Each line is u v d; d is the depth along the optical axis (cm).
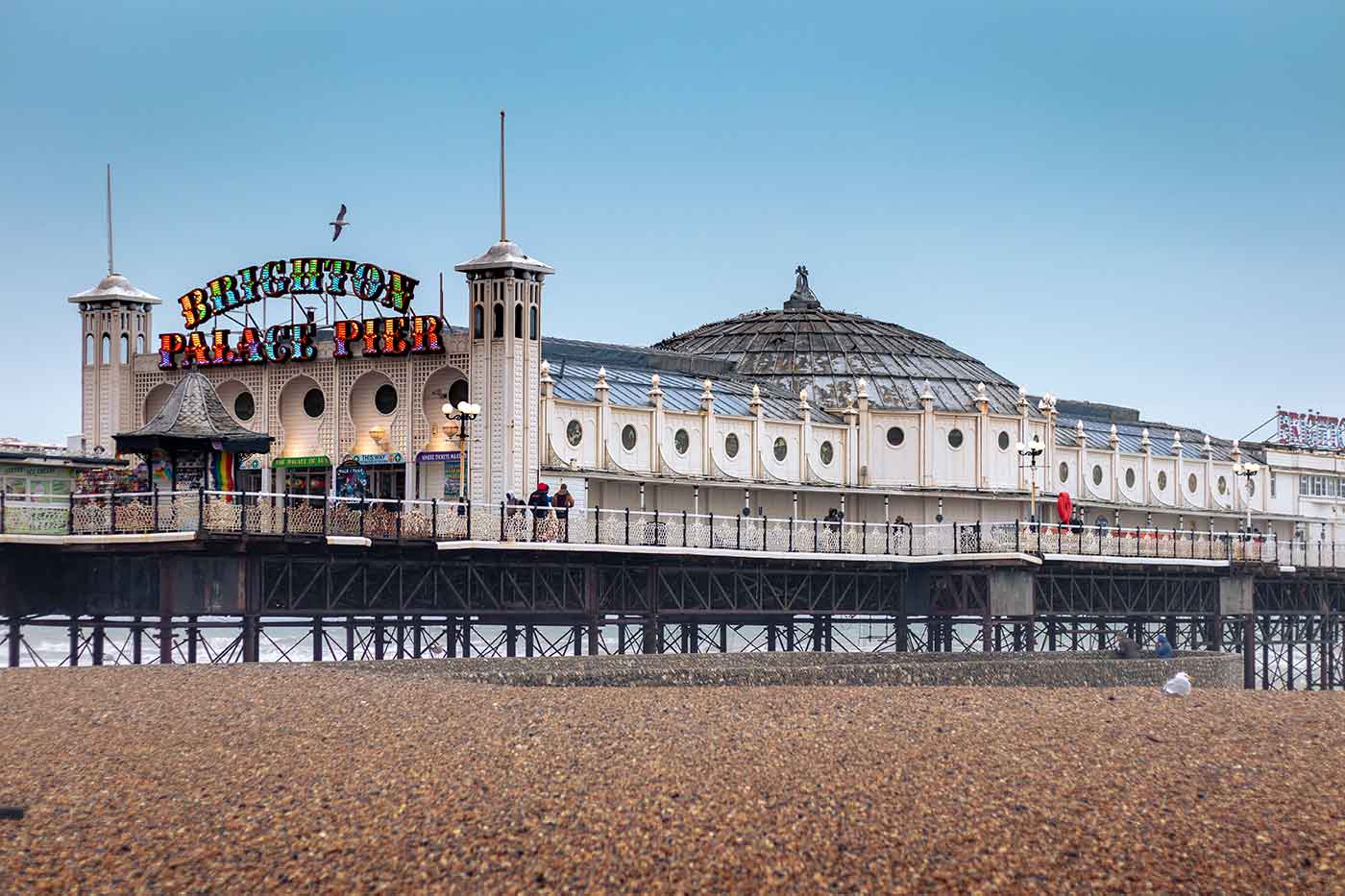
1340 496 14775
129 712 4806
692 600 8906
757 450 9756
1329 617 12669
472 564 7638
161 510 6750
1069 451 11819
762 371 11650
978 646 15275
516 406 8112
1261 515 13675
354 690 5303
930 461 10612
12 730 4519
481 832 3531
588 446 8706
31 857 3381
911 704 5353
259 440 7262
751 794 3850
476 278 8188
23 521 6881
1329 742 4691
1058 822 3653
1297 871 3356
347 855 3391
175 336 8862
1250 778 4144
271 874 3288
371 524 7119
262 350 8612
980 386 10956
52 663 12838
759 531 8588
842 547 8962
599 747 4391
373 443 8444
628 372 9950
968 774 4112
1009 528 9294
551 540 7650
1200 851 3466
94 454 8362
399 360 8381
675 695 5459
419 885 3225
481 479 8106
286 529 6838
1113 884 3266
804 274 13338
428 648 9150
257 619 6962
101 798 3794
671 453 9181
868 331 12150
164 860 3366
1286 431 14975
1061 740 4628
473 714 4903
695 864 3328
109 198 9100
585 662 6406
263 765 4125
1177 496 12850
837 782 3994
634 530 8006
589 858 3366
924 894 3195
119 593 7350
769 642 10262
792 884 3234
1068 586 10319
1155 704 5559
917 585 9525
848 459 10450
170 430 7100
